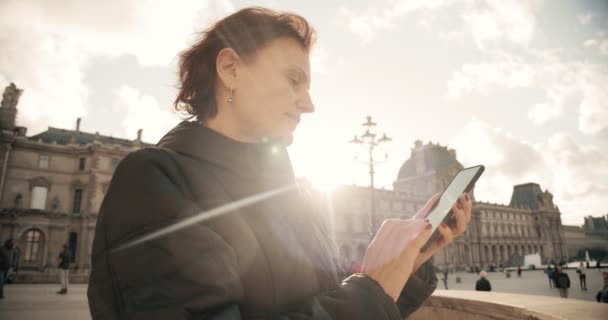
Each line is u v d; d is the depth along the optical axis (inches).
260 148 39.6
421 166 3814.0
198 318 26.6
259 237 33.9
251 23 41.5
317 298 31.8
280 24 41.6
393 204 3063.5
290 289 33.8
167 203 29.6
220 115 41.9
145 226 29.1
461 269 3422.7
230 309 27.9
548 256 4210.1
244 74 40.3
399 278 34.1
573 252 4397.1
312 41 44.5
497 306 157.6
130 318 26.3
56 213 2133.4
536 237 4261.8
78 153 2260.1
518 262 3203.7
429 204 57.2
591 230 4520.2
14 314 405.1
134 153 33.4
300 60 41.5
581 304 145.8
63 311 432.8
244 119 40.1
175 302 26.3
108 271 28.7
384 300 31.4
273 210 36.5
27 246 2074.3
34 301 555.2
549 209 4404.5
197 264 27.5
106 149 2249.0
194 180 33.0
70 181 2228.1
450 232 48.5
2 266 596.4
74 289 885.8
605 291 485.4
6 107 2107.5
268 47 40.5
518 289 1246.9
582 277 1186.6
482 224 3831.2
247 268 31.9
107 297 28.2
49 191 2171.5
